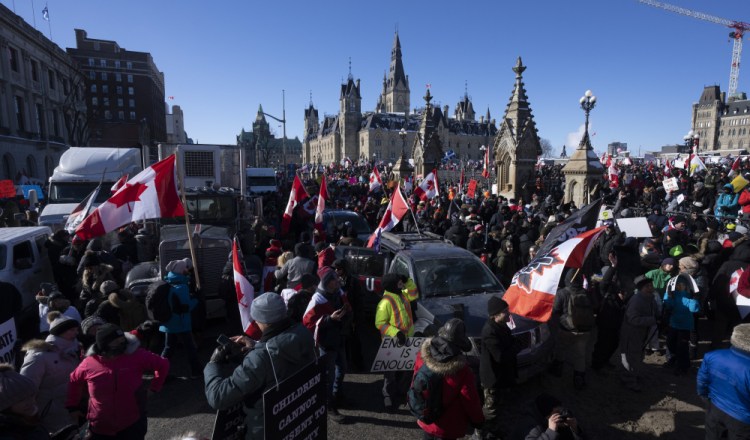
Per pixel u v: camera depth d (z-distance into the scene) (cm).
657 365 696
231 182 1391
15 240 818
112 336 377
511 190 2209
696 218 1105
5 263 781
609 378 655
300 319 551
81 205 1072
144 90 8400
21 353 625
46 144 4078
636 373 610
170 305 620
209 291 841
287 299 595
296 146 19038
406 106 15075
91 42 8006
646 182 2588
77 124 5106
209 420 547
